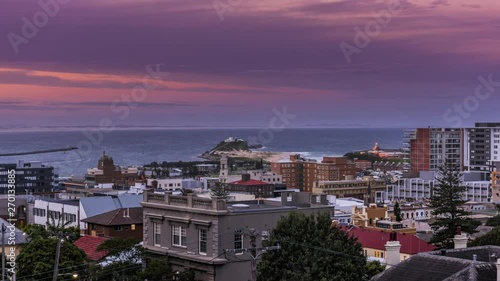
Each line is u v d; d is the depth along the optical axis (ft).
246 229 317.63
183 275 321.73
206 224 320.70
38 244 339.57
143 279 322.96
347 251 290.97
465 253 229.25
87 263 344.49
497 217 628.28
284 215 332.19
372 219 613.93
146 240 350.84
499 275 199.41
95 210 564.71
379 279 222.48
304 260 283.38
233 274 319.68
